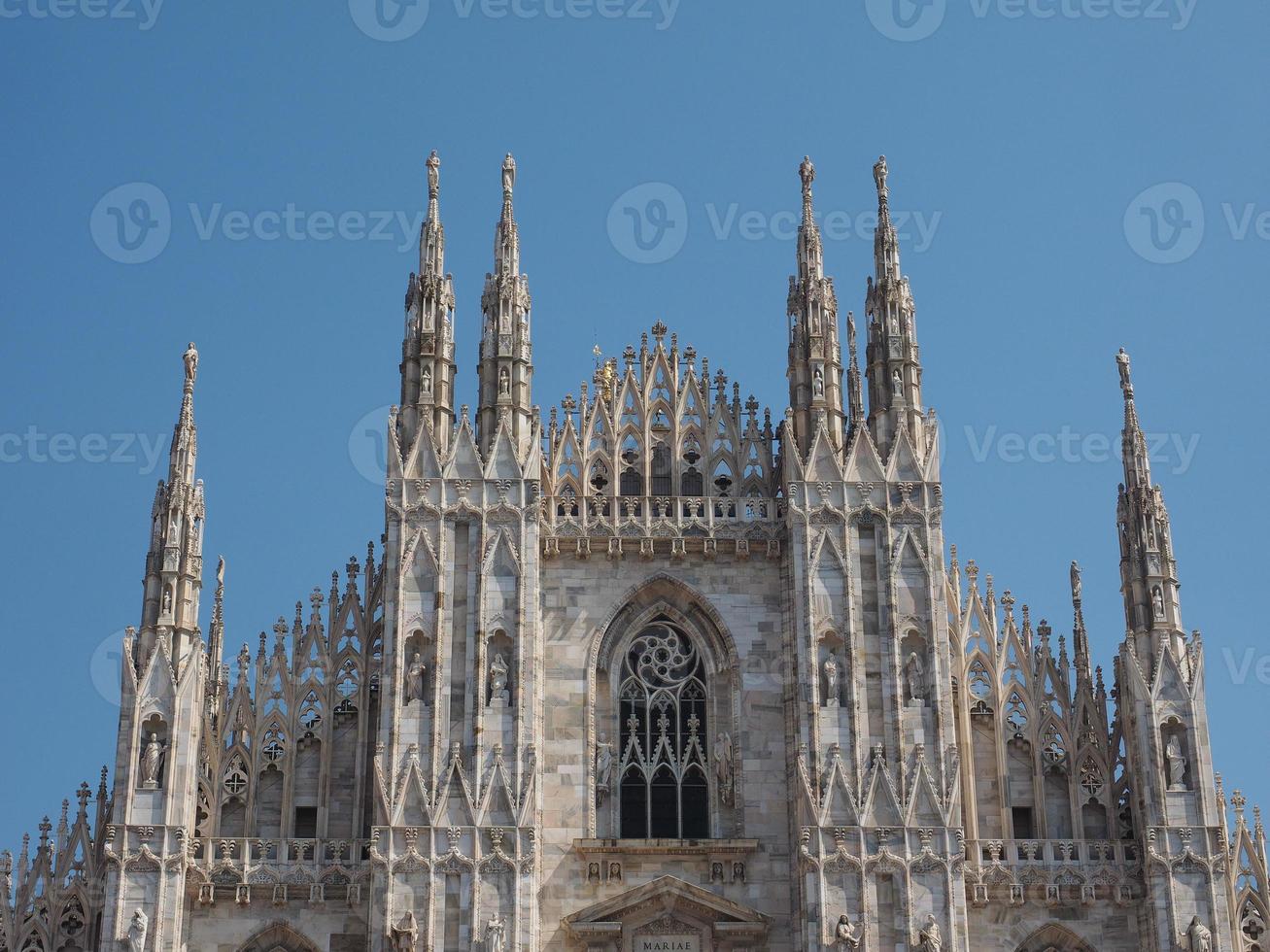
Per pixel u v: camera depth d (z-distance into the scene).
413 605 76.56
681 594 79.69
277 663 78.06
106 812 75.94
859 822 74.25
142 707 74.88
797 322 82.31
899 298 82.12
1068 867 75.88
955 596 80.06
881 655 76.81
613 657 78.88
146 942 72.25
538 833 74.94
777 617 79.25
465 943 72.38
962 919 73.50
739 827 76.44
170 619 76.12
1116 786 77.69
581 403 81.75
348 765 77.19
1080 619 80.00
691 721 78.38
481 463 78.31
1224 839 74.94
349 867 74.75
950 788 74.88
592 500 80.25
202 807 75.81
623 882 75.50
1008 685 79.06
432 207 83.19
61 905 74.44
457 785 74.19
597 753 77.25
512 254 82.38
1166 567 78.75
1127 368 82.00
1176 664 77.25
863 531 78.56
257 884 74.31
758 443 81.75
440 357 80.50
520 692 75.38
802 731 75.75
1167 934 74.00
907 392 80.62
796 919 74.62
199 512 77.88
